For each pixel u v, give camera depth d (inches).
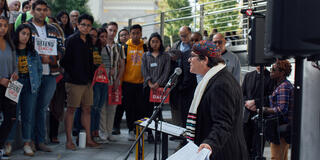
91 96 261.9
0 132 206.8
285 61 190.4
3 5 235.1
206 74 121.1
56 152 243.3
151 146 281.4
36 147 243.9
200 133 119.8
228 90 115.2
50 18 267.4
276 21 71.4
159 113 145.3
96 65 265.4
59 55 240.7
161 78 282.4
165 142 158.9
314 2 69.7
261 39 173.2
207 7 759.7
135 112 298.5
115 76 286.7
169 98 285.4
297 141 86.8
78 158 231.1
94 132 284.8
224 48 249.4
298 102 87.0
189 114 122.1
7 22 203.6
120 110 326.3
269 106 205.8
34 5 227.9
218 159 113.0
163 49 288.8
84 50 249.9
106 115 291.9
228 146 114.1
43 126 242.7
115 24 295.9
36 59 222.8
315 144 117.1
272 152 191.8
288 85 188.1
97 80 265.9
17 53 216.5
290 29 70.2
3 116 205.8
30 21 229.8
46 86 237.1
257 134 184.7
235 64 248.1
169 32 788.6
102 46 281.0
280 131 187.0
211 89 117.0
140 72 298.0
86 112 264.2
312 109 117.4
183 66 266.8
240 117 119.6
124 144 284.8
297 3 69.9
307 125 118.6
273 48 71.9
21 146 251.9
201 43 123.3
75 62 246.5
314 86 117.2
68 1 952.9
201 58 122.6
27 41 217.5
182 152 85.4
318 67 111.8
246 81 227.3
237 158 115.5
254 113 218.2
